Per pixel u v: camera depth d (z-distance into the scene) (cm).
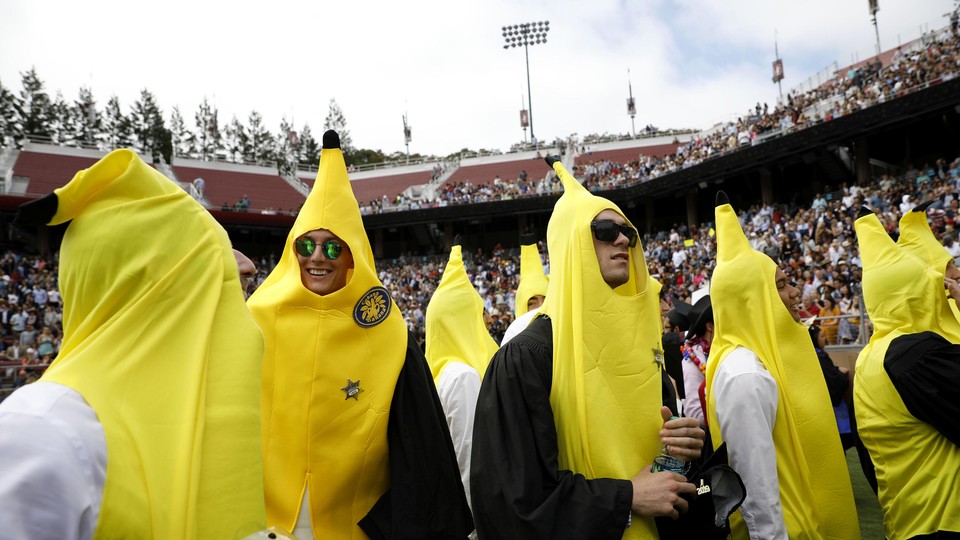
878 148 2722
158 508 138
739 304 370
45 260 2911
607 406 241
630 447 241
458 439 472
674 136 4403
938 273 375
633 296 260
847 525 343
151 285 154
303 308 317
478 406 248
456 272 594
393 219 3706
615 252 258
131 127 6919
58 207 149
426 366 338
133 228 154
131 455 138
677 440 238
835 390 525
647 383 251
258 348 170
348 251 335
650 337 260
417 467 303
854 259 1596
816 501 340
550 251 280
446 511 302
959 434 316
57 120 6562
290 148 7806
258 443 162
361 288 321
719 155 2947
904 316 371
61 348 150
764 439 316
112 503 131
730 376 330
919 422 332
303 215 332
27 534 115
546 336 265
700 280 1955
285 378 309
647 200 3384
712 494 250
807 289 1504
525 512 215
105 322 150
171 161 4384
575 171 3903
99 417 136
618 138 4734
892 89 2392
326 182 336
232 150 7481
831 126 2409
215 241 172
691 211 3138
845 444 539
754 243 2183
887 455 353
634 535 226
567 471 231
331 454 303
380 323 322
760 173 2858
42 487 119
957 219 1503
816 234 1875
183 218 165
